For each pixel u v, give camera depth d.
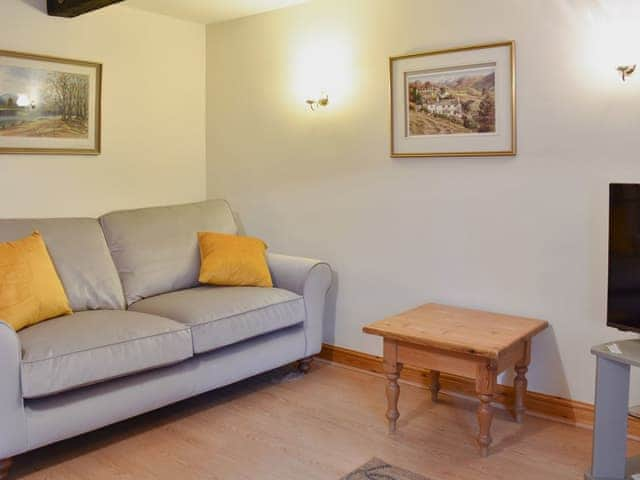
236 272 3.54
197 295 3.32
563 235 2.95
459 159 3.26
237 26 4.21
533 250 3.05
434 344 2.63
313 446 2.75
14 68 3.43
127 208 4.05
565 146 2.91
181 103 4.31
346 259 3.79
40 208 3.62
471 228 3.25
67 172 3.73
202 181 4.48
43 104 3.57
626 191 2.43
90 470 2.54
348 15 3.64
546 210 2.99
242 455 2.67
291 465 2.57
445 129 3.28
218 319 3.06
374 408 3.18
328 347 3.93
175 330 2.87
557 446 2.74
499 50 3.05
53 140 3.63
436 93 3.29
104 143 3.89
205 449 2.72
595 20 2.77
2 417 2.32
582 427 2.93
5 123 3.42
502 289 3.16
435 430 2.91
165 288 3.52
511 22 3.02
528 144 3.02
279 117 4.04
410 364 2.78
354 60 3.63
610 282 2.52
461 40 3.20
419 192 3.43
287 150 4.02
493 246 3.18
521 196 3.06
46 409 2.46
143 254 3.50
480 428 2.63
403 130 3.45
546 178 2.98
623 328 2.48
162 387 2.86
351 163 3.71
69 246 3.21
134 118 4.04
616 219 2.48
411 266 3.50
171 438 2.84
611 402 2.33
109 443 2.79
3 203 3.46
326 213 3.86
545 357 3.05
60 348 2.48
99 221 3.55
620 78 2.73
